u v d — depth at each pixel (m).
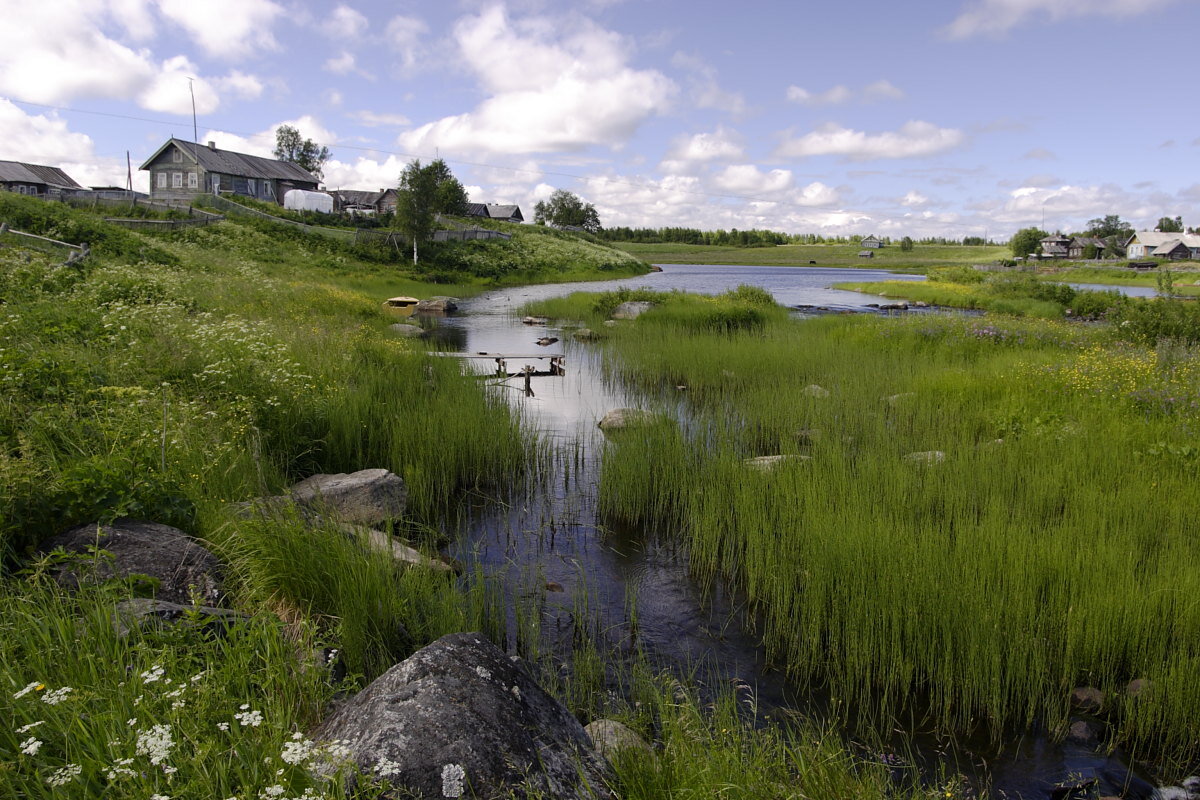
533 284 54.12
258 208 53.00
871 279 74.50
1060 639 5.60
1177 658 5.23
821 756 4.43
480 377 14.93
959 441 10.73
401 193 49.34
